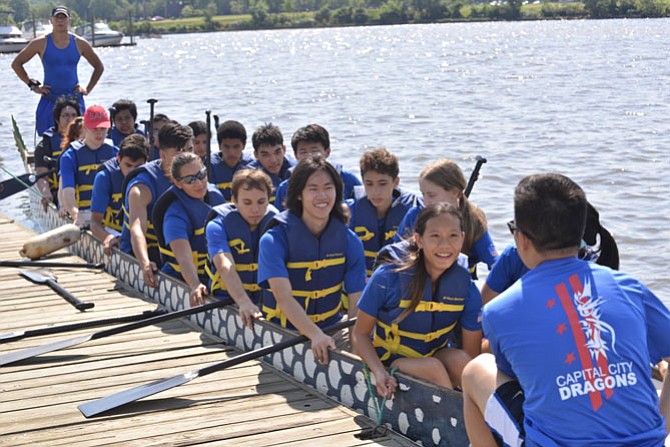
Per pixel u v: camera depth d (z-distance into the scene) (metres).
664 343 2.89
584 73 34.91
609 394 2.66
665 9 130.38
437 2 142.62
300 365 4.75
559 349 2.70
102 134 8.09
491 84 31.11
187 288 5.82
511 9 138.62
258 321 5.05
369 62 48.38
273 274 4.62
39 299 6.55
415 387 3.95
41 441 4.04
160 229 6.04
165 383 4.48
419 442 3.98
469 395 3.05
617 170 13.97
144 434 4.10
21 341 5.54
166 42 102.06
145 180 6.37
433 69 40.47
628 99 24.72
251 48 76.12
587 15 134.75
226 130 7.11
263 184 5.22
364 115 22.86
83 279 7.05
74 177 8.10
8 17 163.38
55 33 10.55
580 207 2.81
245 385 4.73
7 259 7.81
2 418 4.31
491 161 15.34
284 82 35.19
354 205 5.61
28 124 22.31
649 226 10.42
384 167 5.39
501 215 11.24
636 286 2.85
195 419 4.27
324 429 4.13
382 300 4.09
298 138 6.41
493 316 2.82
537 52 52.66
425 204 4.80
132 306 6.29
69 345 5.20
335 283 4.86
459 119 21.33
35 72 48.00
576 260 2.84
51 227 9.20
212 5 176.88
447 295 4.07
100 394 4.63
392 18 144.75
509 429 2.82
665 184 12.80
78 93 10.80
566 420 2.66
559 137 17.64
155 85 35.59
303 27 150.00
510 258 4.18
